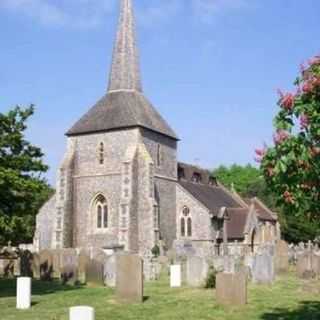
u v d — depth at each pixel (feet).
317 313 57.77
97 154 173.06
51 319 54.95
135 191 164.25
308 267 100.22
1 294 77.36
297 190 36.50
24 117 74.18
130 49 185.88
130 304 65.87
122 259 69.21
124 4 189.67
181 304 65.36
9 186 68.74
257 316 56.34
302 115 36.19
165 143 182.91
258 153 37.19
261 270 87.61
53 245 169.48
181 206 184.44
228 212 190.70
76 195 174.29
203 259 86.22
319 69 37.47
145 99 184.96
